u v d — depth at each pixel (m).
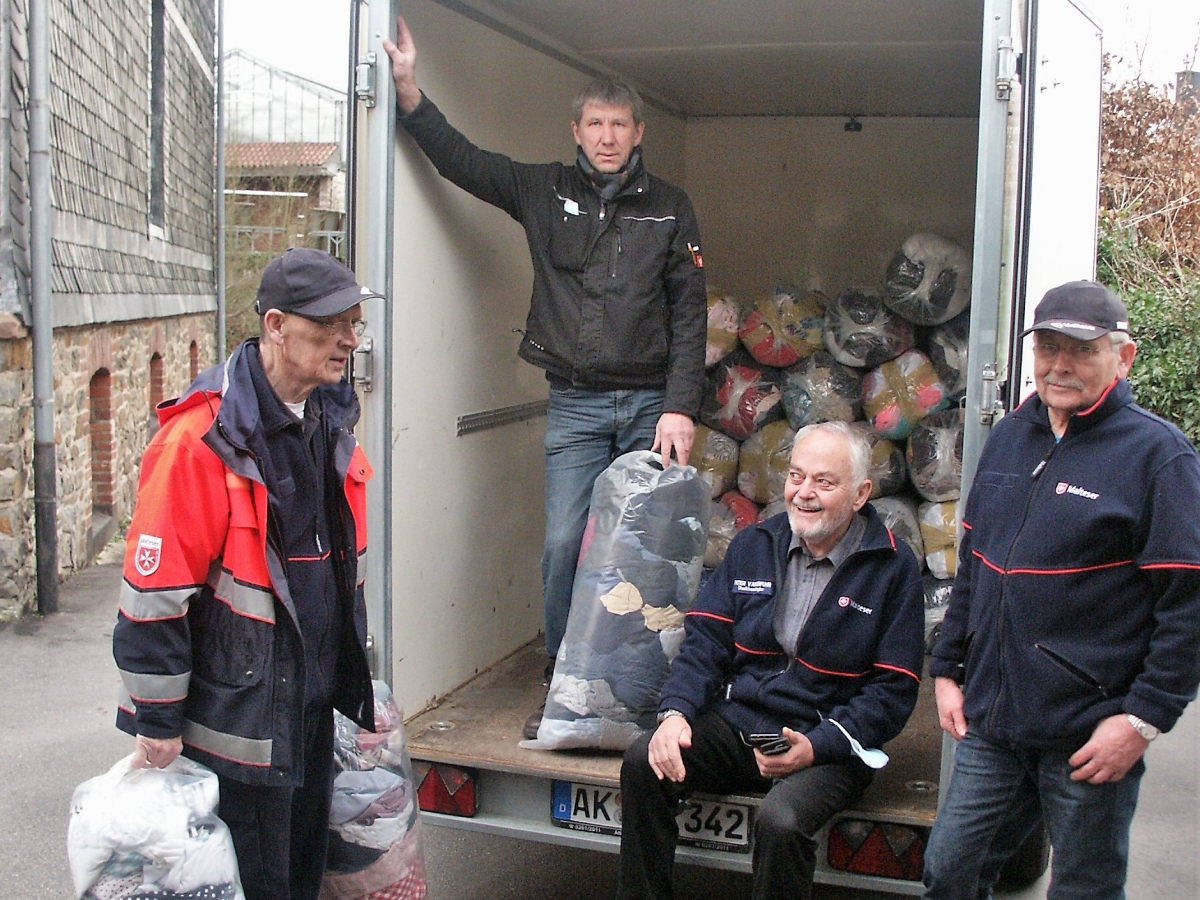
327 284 2.28
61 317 7.07
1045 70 2.87
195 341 12.70
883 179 5.61
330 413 2.51
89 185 8.16
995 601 2.48
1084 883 2.45
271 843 2.45
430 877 3.73
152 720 2.22
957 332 4.27
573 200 3.50
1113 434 2.36
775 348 4.46
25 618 6.72
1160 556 2.27
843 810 2.82
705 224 5.83
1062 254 3.25
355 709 2.60
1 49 6.38
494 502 3.91
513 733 3.27
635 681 3.08
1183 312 9.45
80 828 2.25
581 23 4.00
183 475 2.21
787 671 2.93
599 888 3.66
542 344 3.57
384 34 3.04
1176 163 10.79
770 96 5.24
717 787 2.90
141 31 10.05
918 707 3.71
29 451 6.81
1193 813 4.39
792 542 2.99
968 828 2.56
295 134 22.84
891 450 4.34
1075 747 2.40
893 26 4.00
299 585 2.42
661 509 3.22
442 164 3.33
